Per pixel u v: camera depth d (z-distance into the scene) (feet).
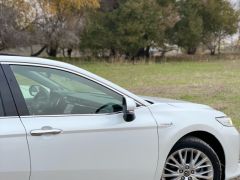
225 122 28.19
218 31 244.22
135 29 209.87
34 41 185.78
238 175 28.63
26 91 22.74
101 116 24.03
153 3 215.10
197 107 28.07
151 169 25.14
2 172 21.07
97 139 23.40
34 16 186.29
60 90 24.11
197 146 26.73
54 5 189.26
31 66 23.09
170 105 27.04
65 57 214.90
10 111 21.75
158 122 25.30
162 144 25.35
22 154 21.48
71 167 22.76
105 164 23.68
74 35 199.31
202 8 234.38
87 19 207.62
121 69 151.94
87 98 24.71
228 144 27.94
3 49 176.76
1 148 21.04
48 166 22.12
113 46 214.28
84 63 184.44
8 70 22.27
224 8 238.68
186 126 26.14
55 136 22.33
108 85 24.95
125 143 24.21
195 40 233.55
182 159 26.50
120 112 24.49
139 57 215.92
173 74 129.39
